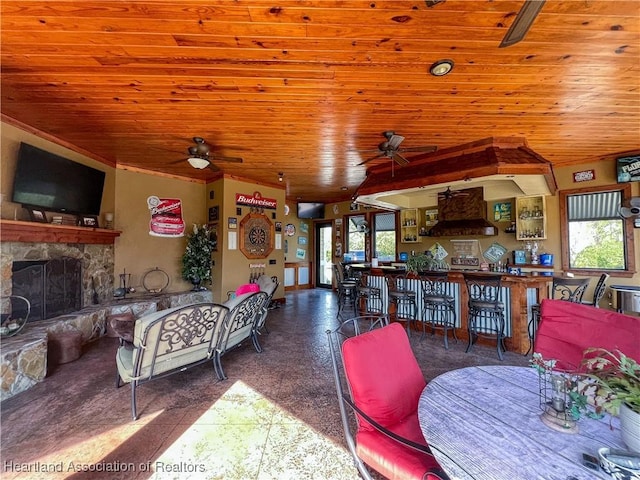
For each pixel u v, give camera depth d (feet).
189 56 7.18
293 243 29.68
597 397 3.44
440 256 20.88
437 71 7.72
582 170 15.62
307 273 31.17
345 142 13.08
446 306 13.01
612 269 14.70
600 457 2.93
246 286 13.00
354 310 18.20
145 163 16.39
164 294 17.07
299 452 6.03
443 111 10.09
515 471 2.89
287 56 7.20
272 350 12.03
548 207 16.57
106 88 8.63
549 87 8.59
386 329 5.37
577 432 3.48
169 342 7.84
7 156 10.28
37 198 11.11
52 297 11.69
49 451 5.99
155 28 6.21
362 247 26.81
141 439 6.40
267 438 6.46
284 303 21.97
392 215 24.58
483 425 3.64
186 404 7.84
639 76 7.99
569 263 15.85
